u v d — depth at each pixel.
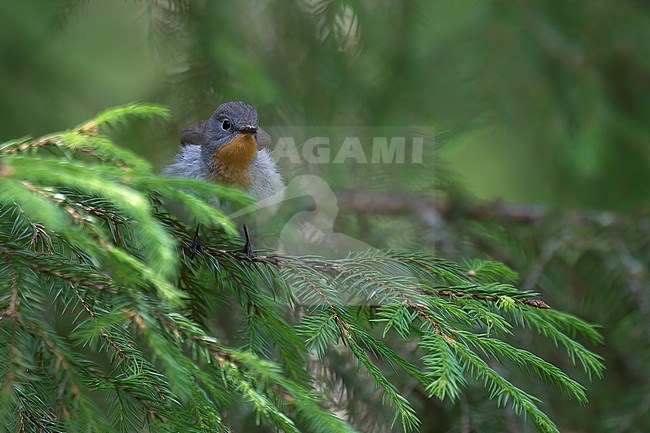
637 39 11.05
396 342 8.62
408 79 10.45
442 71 10.67
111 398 5.29
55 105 11.00
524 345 9.30
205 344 4.81
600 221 10.98
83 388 4.57
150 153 9.55
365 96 10.28
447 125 10.53
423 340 5.34
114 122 5.61
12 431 4.68
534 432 8.26
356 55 10.34
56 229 4.19
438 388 5.00
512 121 10.67
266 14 10.16
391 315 5.46
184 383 4.38
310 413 4.70
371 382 8.34
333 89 10.15
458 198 10.87
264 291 5.95
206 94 9.45
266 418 4.68
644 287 10.40
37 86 10.91
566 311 10.35
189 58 9.52
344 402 8.24
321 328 5.50
